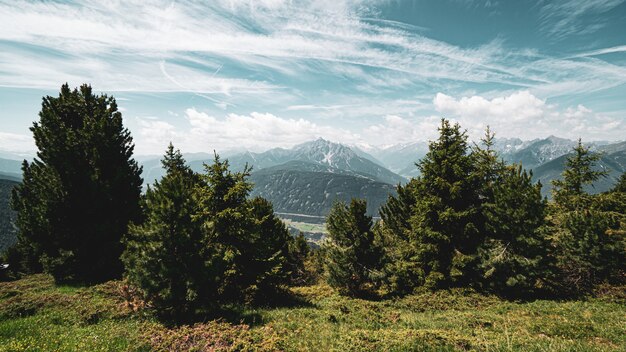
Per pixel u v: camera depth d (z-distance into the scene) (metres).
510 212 20.69
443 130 24.95
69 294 19.19
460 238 22.88
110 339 12.09
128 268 15.44
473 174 23.11
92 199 25.84
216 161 20.30
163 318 14.87
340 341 12.02
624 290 19.55
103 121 28.23
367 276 23.19
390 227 30.80
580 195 31.27
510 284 19.72
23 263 35.88
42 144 27.61
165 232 15.05
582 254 21.36
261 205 29.11
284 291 24.61
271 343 11.77
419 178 25.53
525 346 10.97
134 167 30.33
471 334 13.02
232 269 19.66
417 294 22.20
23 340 11.08
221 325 13.67
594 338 12.20
